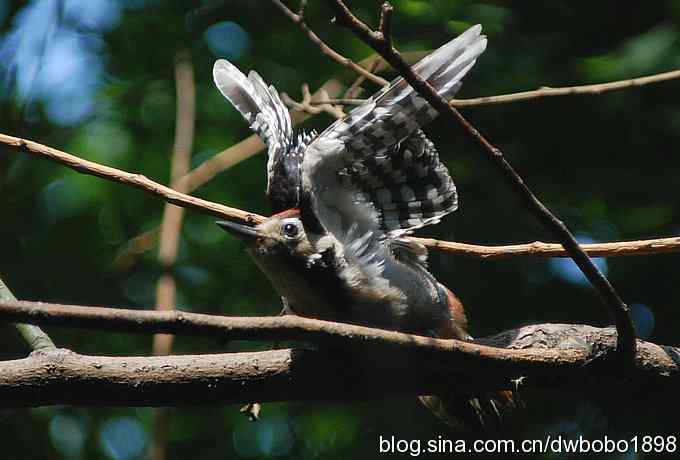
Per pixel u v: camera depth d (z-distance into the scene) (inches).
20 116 485.4
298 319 225.9
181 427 510.0
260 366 263.4
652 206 502.0
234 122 532.1
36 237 517.3
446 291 310.5
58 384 245.4
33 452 471.2
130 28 532.1
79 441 481.1
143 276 515.5
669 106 504.4
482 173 501.7
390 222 295.9
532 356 268.8
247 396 262.7
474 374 275.3
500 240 495.2
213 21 531.2
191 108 470.9
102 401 250.7
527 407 476.7
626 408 473.7
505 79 494.0
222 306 510.9
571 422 478.6
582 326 287.7
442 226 495.2
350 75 500.7
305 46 513.0
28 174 523.8
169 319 209.8
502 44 501.7
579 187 509.0
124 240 523.8
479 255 313.4
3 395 243.0
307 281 289.0
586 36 520.7
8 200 511.5
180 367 255.8
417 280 298.7
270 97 317.7
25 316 199.5
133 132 532.7
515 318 490.9
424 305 298.4
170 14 532.7
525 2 524.4
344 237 291.0
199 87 528.7
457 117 227.5
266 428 511.8
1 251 503.2
